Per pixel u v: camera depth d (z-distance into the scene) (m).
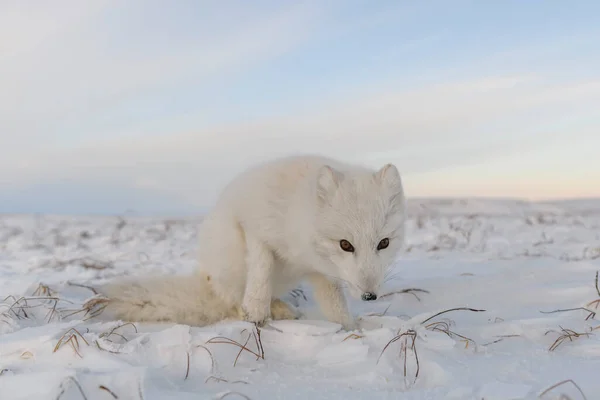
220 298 0.93
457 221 3.33
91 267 1.55
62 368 0.58
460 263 1.56
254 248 0.86
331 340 0.72
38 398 0.50
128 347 0.64
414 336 0.66
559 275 1.21
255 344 0.71
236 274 0.92
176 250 2.23
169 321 0.89
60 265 1.57
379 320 0.88
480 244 2.08
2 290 1.05
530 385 0.52
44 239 2.84
